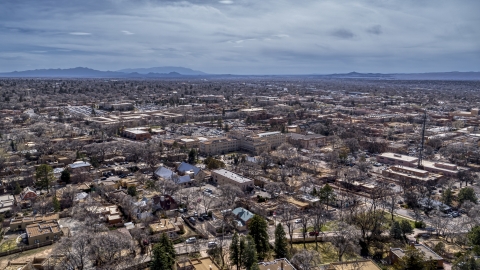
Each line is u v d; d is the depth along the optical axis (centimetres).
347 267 14412
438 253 16175
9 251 15950
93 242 14400
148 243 16750
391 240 18038
